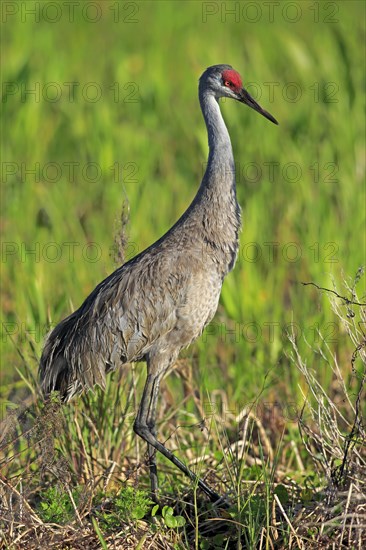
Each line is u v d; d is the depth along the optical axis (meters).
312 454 9.10
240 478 9.15
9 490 9.16
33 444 9.34
